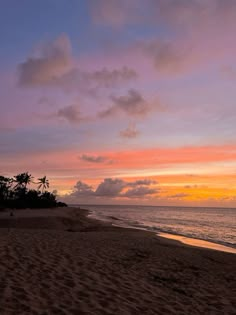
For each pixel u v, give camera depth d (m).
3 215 34.88
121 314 5.09
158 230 33.59
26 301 5.12
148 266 9.65
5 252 8.79
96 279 7.08
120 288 6.62
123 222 46.44
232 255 15.37
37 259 8.38
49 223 29.31
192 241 23.33
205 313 5.83
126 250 12.62
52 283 6.33
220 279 9.05
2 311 4.57
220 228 41.84
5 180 74.31
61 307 5.06
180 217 74.38
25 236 13.45
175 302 6.24
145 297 6.25
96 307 5.27
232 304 6.62
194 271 9.79
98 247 12.43
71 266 8.05
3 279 6.16
